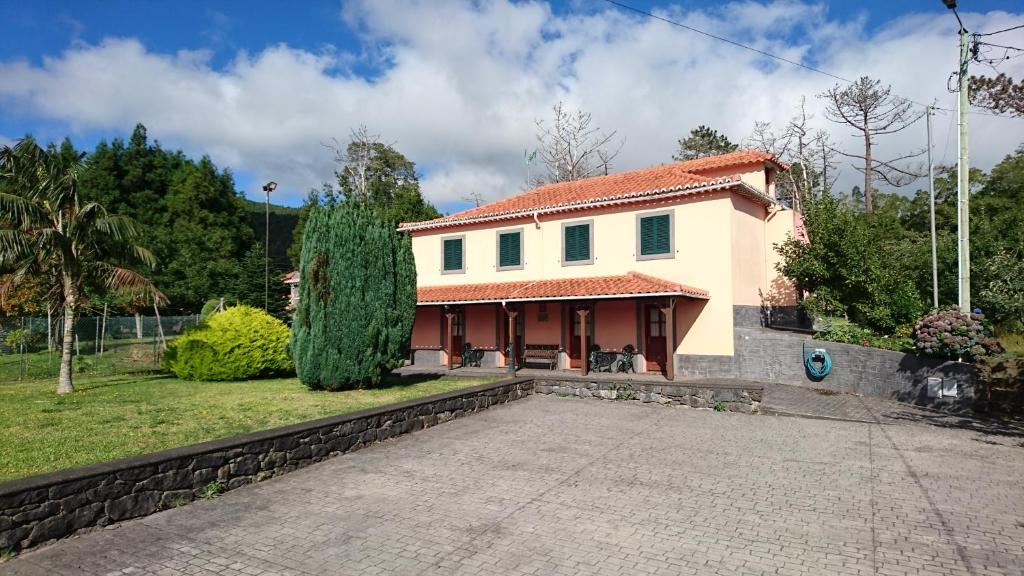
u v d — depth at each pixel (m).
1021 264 15.32
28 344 25.02
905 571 5.01
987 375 12.38
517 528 6.03
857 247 17.58
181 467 6.81
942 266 21.53
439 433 10.82
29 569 5.04
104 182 44.25
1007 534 5.82
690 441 10.08
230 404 11.62
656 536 5.80
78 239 13.91
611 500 6.93
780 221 19.86
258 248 36.44
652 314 18.45
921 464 8.47
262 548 5.53
